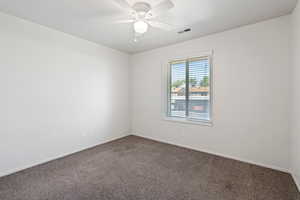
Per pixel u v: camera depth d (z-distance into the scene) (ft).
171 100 11.17
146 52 11.98
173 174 6.74
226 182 6.11
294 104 5.98
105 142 11.07
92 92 10.11
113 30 8.23
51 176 6.52
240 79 7.81
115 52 11.66
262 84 7.22
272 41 6.91
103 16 6.75
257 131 7.41
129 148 9.94
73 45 8.95
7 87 6.52
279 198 5.18
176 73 10.82
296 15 5.75
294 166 6.08
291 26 6.39
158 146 10.30
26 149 7.15
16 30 6.74
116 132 11.94
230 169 7.11
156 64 11.39
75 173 6.79
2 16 6.35
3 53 6.39
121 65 12.19
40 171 6.91
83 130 9.64
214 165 7.52
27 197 5.21
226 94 8.27
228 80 8.18
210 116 9.14
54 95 8.14
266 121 7.16
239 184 5.97
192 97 10.08
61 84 8.43
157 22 6.51
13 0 5.57
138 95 12.64
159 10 5.66
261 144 7.33
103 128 10.92
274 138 6.98
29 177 6.41
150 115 11.93
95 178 6.40
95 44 10.18
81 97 9.46
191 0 5.61
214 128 8.79
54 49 8.08
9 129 6.63
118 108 12.05
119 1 5.22
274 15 6.63
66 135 8.74
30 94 7.23
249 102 7.59
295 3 5.70
